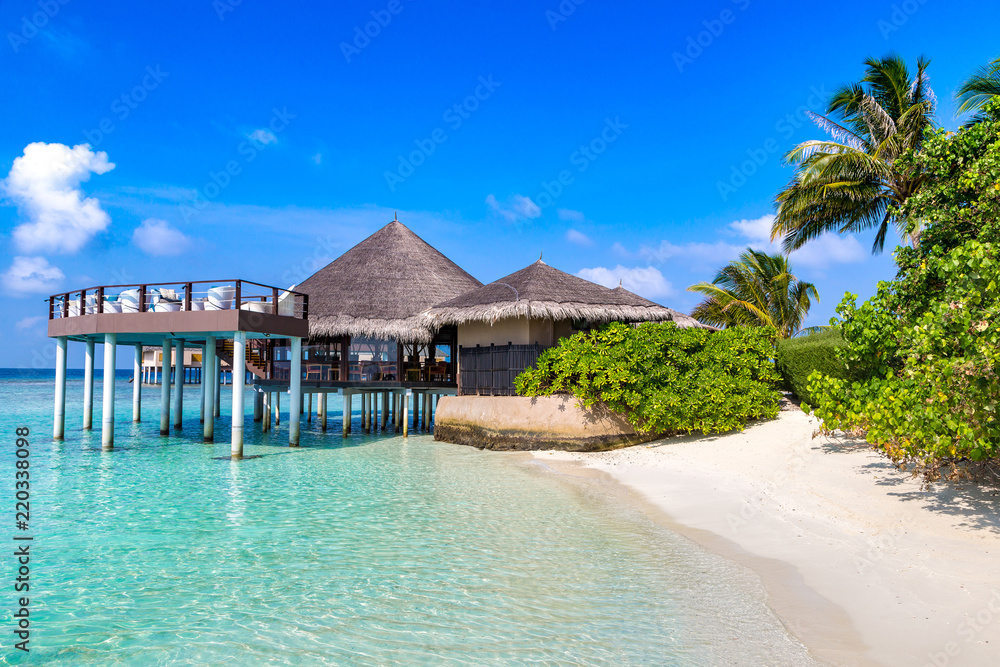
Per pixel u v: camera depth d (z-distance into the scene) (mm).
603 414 16734
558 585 6613
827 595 6031
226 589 6605
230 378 74562
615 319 20531
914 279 10125
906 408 7941
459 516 9859
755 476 11789
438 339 23609
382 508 10477
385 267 25359
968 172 10312
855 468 11125
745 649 4988
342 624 5660
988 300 7258
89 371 23375
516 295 19234
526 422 17422
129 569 7289
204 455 17406
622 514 9859
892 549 7078
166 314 16969
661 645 5105
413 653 5055
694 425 16359
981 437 6676
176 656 5074
